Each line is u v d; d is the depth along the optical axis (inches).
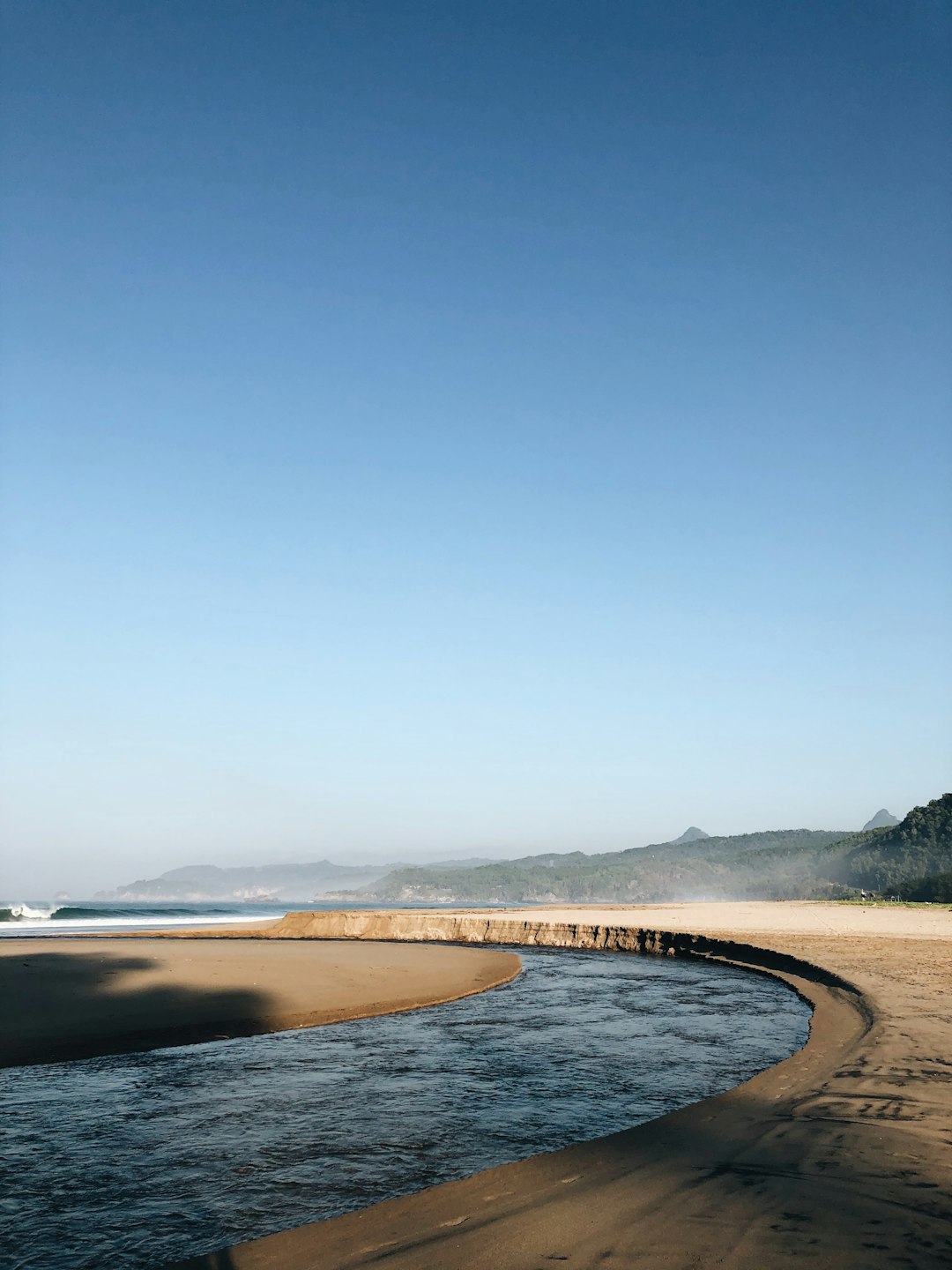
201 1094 498.0
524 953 1710.1
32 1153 390.6
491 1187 325.7
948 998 751.1
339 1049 642.2
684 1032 715.4
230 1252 277.6
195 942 1705.2
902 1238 254.2
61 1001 786.2
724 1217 277.0
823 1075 482.0
